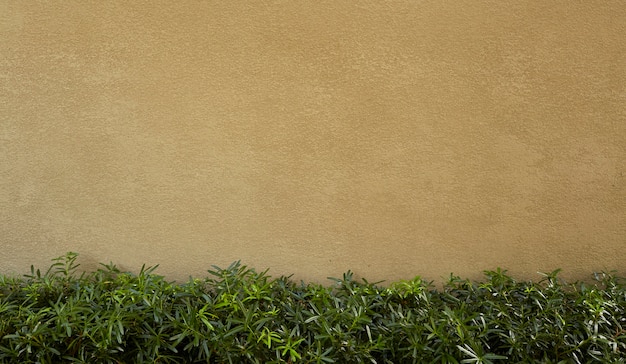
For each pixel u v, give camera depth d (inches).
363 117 127.3
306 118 127.3
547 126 127.6
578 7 126.6
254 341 104.9
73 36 126.0
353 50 126.4
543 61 126.8
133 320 108.2
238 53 126.3
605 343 107.7
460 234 129.1
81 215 128.5
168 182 128.0
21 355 105.1
